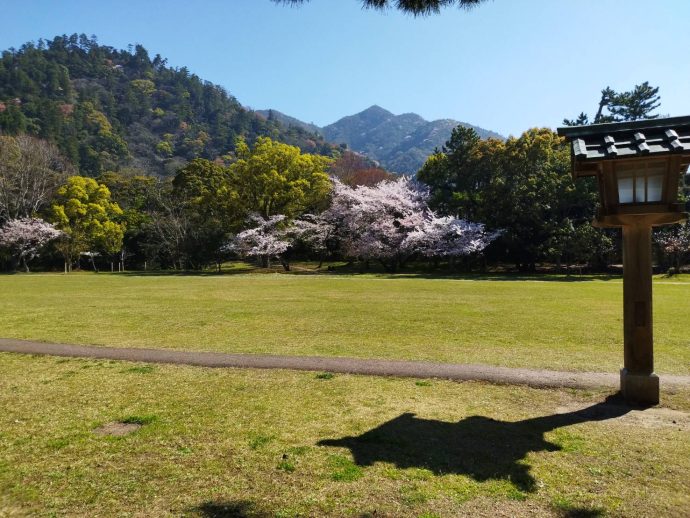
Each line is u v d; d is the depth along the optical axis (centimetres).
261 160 4078
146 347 905
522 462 418
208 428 497
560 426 504
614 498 358
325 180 4350
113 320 1237
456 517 334
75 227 4319
